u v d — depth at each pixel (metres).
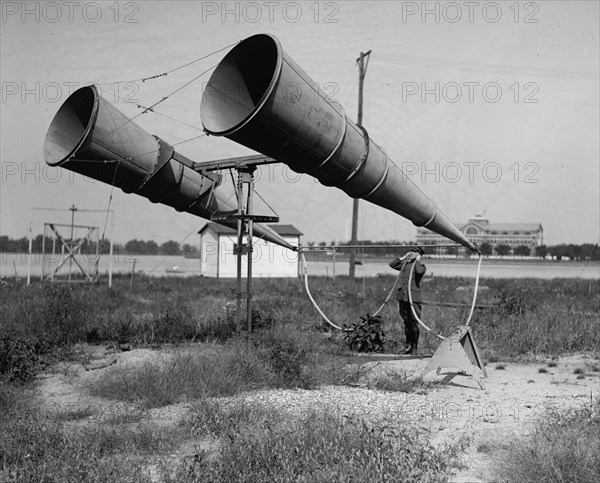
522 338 10.37
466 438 4.80
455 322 11.90
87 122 8.67
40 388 7.05
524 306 13.76
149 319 12.08
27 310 12.05
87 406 6.04
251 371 7.16
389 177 8.30
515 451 4.26
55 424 5.13
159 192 9.41
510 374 8.24
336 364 7.91
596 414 5.23
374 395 6.64
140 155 8.79
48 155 8.52
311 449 4.11
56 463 4.12
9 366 7.36
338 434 4.47
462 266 48.03
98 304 15.04
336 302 16.50
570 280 29.81
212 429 5.04
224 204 10.27
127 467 4.16
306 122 6.69
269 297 18.08
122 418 5.47
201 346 9.41
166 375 6.68
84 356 9.09
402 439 4.39
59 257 25.44
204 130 6.74
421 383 7.37
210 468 3.95
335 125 7.11
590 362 9.10
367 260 50.19
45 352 9.02
